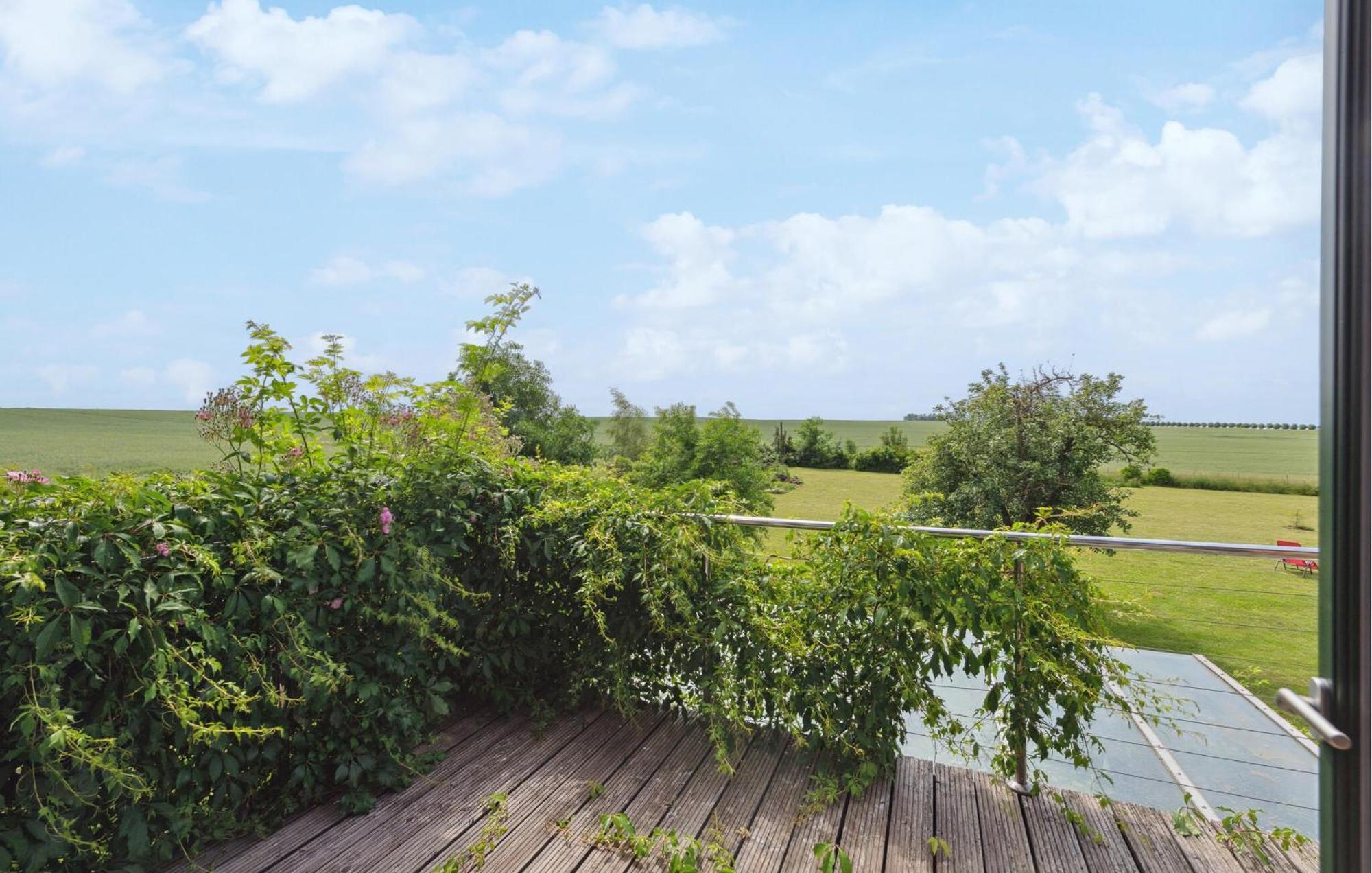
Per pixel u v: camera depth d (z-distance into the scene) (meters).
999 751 2.77
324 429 2.83
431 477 2.81
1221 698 4.22
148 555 2.00
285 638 2.31
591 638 3.18
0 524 1.90
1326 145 0.86
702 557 2.97
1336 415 0.84
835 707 2.79
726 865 2.25
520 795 2.63
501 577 3.11
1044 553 2.59
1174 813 2.53
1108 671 2.61
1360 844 0.83
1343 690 0.84
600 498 3.12
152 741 2.01
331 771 2.61
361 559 2.44
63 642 1.79
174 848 2.23
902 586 2.64
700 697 2.93
